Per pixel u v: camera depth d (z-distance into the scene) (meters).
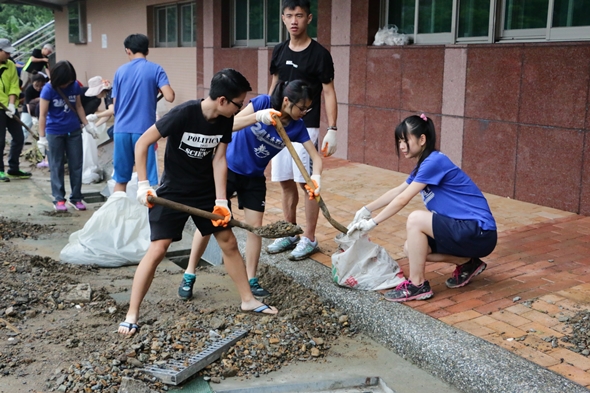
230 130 3.90
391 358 3.74
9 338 3.81
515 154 6.65
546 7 6.50
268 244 5.50
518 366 3.27
